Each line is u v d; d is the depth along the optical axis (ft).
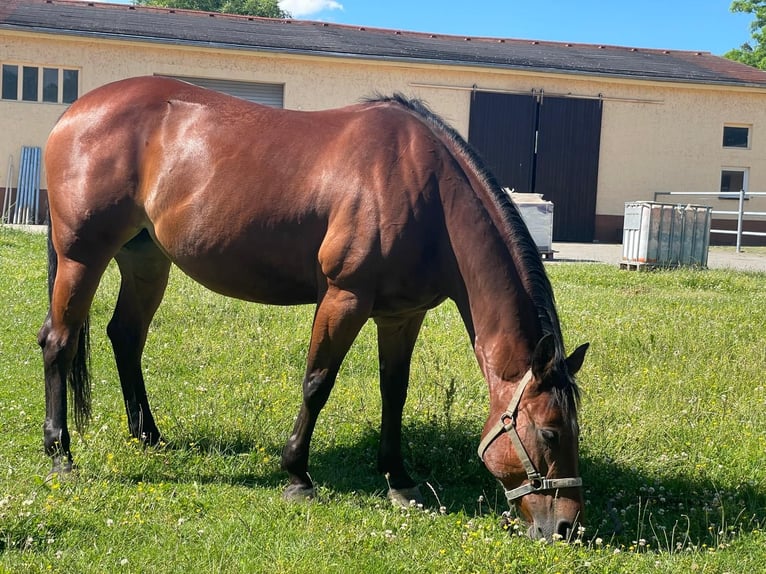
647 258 46.52
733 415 18.65
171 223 14.74
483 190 13.48
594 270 45.91
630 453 15.88
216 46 70.23
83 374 15.51
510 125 78.38
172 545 11.85
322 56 72.49
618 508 14.26
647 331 26.50
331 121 14.43
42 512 12.17
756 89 81.51
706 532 13.47
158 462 15.02
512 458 12.10
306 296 14.64
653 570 11.68
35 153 69.21
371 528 12.74
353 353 23.76
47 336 15.07
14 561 10.85
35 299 29.04
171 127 14.97
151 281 16.51
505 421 12.23
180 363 21.72
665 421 17.76
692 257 47.98
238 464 15.49
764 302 34.53
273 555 11.62
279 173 14.01
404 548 12.05
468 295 13.26
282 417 17.70
